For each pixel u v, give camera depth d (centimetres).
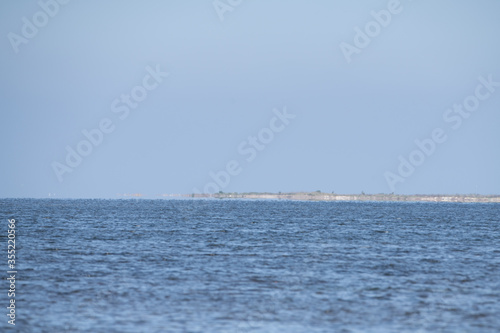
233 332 11219
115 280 15938
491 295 14450
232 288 14988
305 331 11344
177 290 14662
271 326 11612
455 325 11838
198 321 11881
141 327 11462
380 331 11412
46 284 15288
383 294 14438
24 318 11975
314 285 15475
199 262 19475
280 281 16012
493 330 11550
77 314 12294
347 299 13862
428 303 13550
